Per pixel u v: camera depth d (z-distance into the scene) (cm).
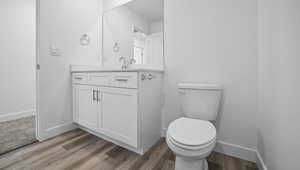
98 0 214
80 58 193
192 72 142
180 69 149
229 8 122
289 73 66
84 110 169
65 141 153
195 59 140
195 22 139
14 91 222
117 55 200
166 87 160
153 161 120
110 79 140
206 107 122
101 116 150
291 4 64
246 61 117
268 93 92
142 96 127
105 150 136
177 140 81
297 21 60
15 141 150
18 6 222
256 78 114
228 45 124
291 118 65
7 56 214
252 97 116
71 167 110
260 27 107
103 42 218
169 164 116
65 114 178
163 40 159
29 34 237
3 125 195
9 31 214
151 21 168
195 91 126
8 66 215
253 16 113
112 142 152
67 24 176
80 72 170
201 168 90
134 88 124
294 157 63
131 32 185
